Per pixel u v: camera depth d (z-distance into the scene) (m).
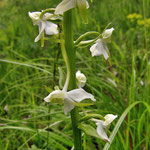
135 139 0.12
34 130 0.12
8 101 0.17
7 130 0.15
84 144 0.11
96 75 0.17
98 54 0.09
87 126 0.09
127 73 0.16
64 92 0.08
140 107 0.14
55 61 0.10
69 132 0.14
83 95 0.08
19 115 0.14
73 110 0.09
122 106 0.14
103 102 0.14
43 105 0.16
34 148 0.12
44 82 0.16
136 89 0.15
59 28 0.09
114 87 0.16
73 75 0.08
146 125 0.13
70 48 0.08
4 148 0.13
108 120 0.09
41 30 0.09
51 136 0.12
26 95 0.18
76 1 0.08
